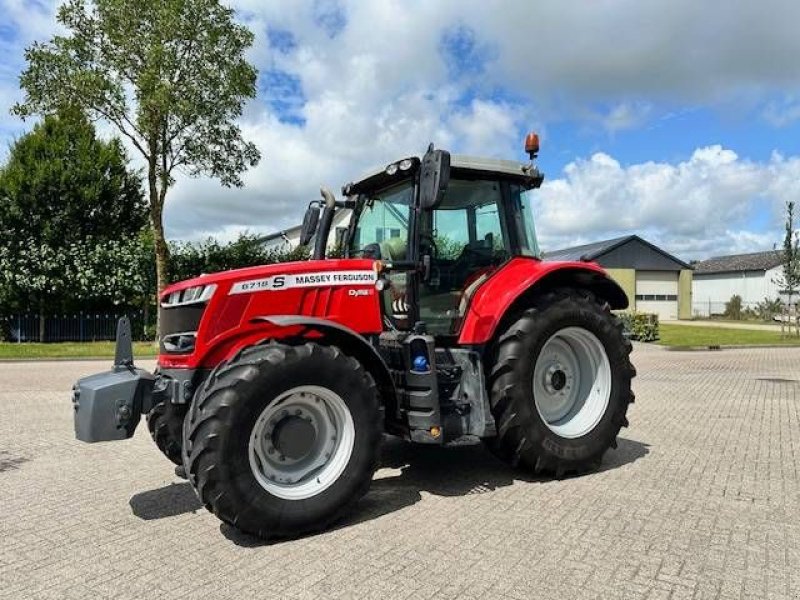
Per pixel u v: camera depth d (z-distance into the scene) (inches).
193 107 634.8
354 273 178.2
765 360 622.8
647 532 148.7
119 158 901.8
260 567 133.1
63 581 128.2
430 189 171.9
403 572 129.0
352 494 155.6
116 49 630.5
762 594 118.5
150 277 832.9
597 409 203.2
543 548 139.9
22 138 860.0
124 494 187.0
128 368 165.9
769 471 200.5
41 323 822.5
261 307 166.9
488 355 194.1
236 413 142.6
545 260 226.5
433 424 170.6
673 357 663.8
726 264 2453.2
